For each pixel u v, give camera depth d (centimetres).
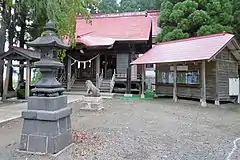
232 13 1819
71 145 570
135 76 2019
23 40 1756
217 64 1410
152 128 778
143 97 1703
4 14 1416
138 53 2269
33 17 1491
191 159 497
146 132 721
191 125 834
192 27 1819
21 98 1423
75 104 1297
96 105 1116
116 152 530
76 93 1794
